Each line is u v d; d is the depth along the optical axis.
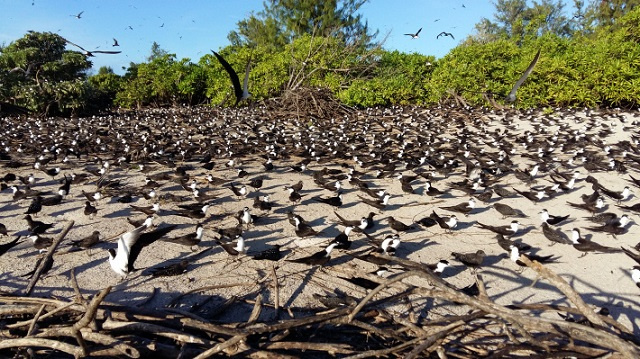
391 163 17.53
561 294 8.21
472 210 13.22
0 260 9.08
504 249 10.12
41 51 33.69
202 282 8.30
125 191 13.60
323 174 15.88
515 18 61.31
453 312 7.45
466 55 34.38
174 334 5.79
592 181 15.30
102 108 36.78
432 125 26.11
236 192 13.55
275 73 35.69
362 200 13.09
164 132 25.33
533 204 13.71
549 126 25.98
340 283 8.36
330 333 6.42
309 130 25.31
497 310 5.74
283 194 14.32
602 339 5.23
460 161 18.55
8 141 22.39
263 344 5.90
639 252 10.04
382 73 38.56
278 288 8.06
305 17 47.31
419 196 14.38
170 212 12.33
